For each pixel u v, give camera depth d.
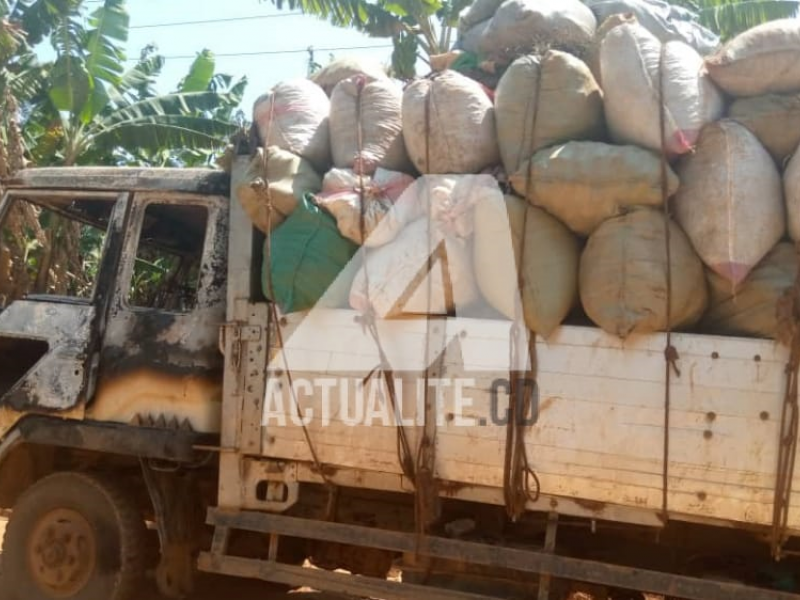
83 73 12.16
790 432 3.37
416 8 10.56
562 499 3.74
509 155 3.90
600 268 3.61
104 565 4.81
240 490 4.38
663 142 3.59
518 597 3.99
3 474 5.20
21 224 8.52
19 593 4.96
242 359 4.36
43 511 4.97
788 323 3.37
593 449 3.66
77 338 4.82
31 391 4.86
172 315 4.67
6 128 11.52
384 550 4.66
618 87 3.71
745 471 3.46
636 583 3.69
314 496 4.42
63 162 12.70
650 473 3.59
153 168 4.95
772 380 3.43
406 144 4.15
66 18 12.16
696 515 3.56
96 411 4.73
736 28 9.81
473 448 3.86
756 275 3.52
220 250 4.65
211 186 4.73
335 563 4.71
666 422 3.54
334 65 4.67
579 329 3.71
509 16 4.48
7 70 12.16
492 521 4.17
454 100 4.01
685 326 3.64
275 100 4.50
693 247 3.58
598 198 3.63
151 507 5.13
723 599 3.56
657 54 3.71
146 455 4.58
